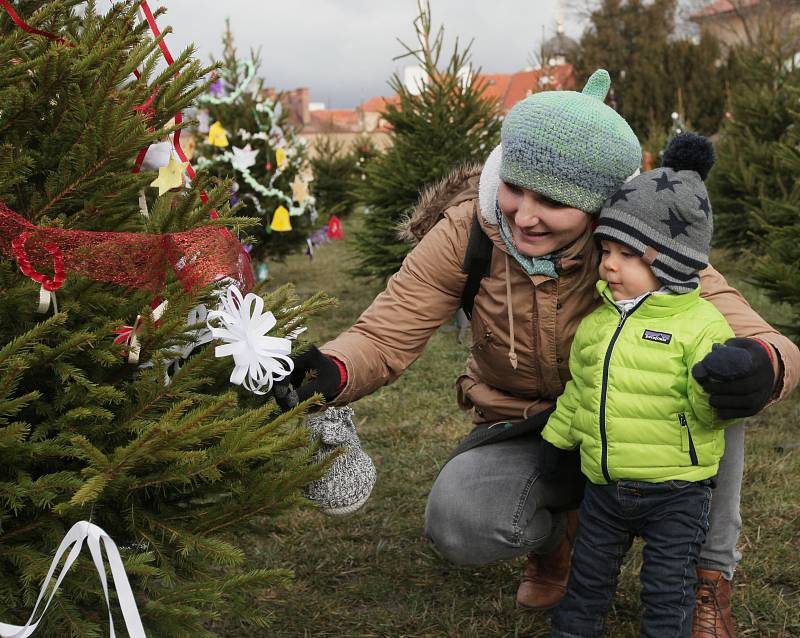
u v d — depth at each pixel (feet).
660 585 6.23
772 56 31.42
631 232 6.04
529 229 6.15
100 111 5.19
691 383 6.01
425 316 6.94
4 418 4.70
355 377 6.48
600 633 6.66
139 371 5.51
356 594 8.45
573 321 6.68
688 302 6.20
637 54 112.47
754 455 11.91
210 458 5.03
